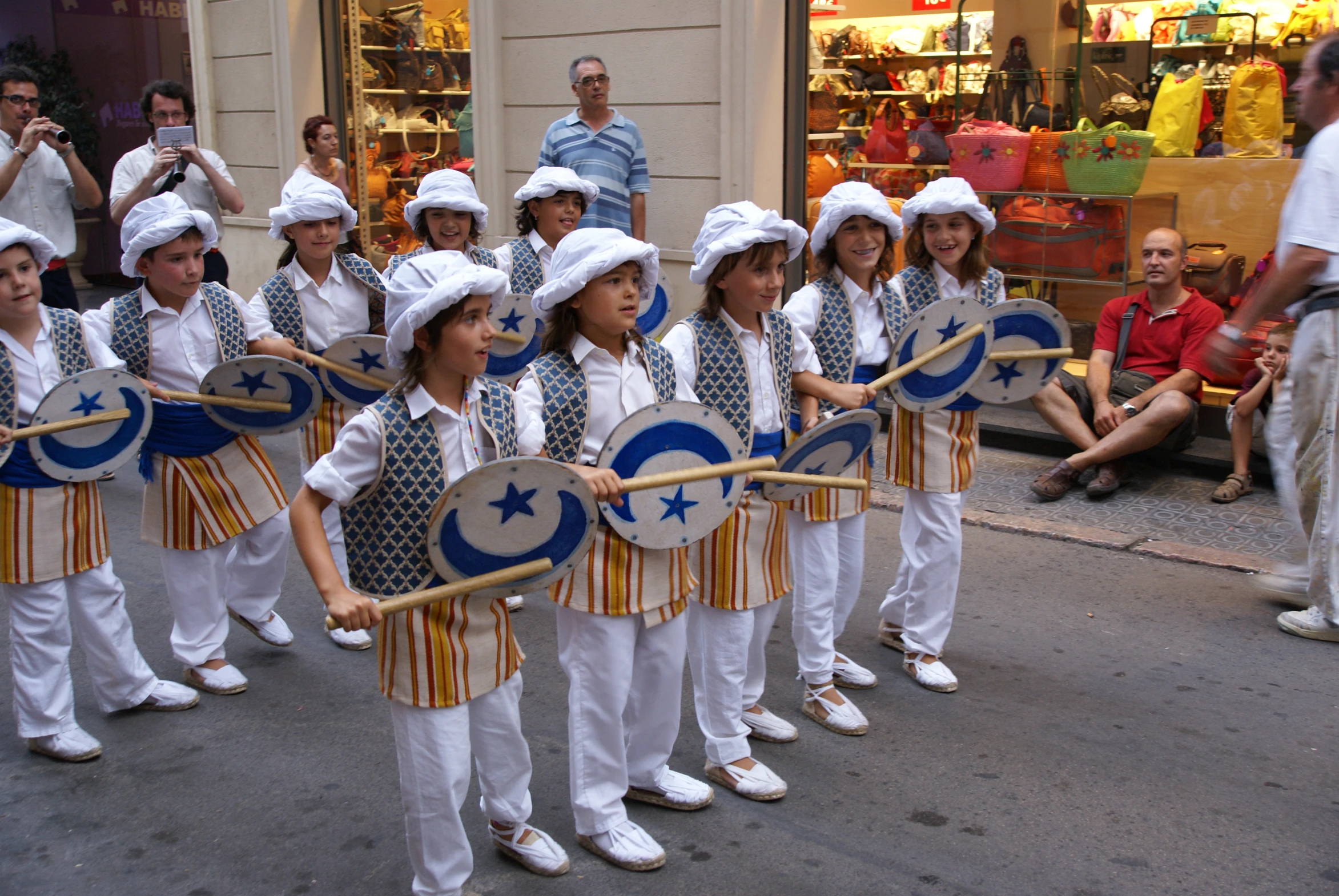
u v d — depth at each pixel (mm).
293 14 9164
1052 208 6832
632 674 3066
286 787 3434
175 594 4004
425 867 2654
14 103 6062
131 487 6570
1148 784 3352
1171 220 6453
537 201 5016
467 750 2637
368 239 9547
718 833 3146
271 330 4301
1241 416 5633
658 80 7020
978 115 7031
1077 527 5406
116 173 6266
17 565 3414
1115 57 6664
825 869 2979
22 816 3281
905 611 4145
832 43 7000
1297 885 2881
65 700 3596
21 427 3420
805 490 3189
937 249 3889
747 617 3236
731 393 3166
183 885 2967
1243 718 3730
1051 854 3023
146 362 3898
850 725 3668
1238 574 4875
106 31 11984
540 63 7645
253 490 4082
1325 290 4082
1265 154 6176
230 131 10008
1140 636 4344
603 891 2895
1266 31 6250
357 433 2457
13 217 6164
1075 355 6926
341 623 2320
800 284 7105
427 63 8820
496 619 2660
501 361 4766
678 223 7125
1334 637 4266
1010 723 3734
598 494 2633
